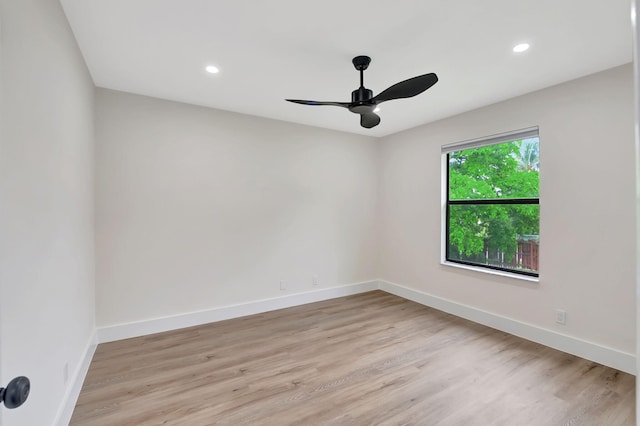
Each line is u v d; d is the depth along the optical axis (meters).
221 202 3.44
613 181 2.38
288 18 1.82
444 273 3.74
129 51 2.19
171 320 3.14
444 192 3.80
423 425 1.76
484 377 2.26
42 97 1.43
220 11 1.75
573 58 2.25
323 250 4.22
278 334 3.04
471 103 3.18
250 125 3.62
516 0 1.64
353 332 3.09
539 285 2.82
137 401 1.97
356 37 2.02
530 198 3.02
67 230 1.85
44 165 1.46
